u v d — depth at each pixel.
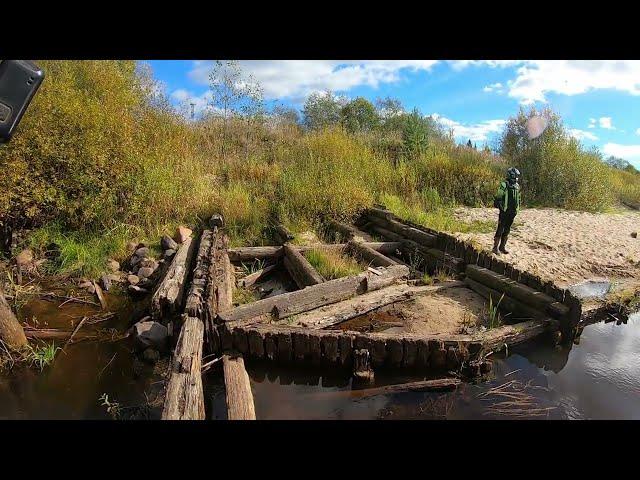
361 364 4.56
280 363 4.80
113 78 10.67
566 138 13.99
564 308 5.18
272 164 12.78
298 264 6.97
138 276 7.03
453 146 16.89
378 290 6.26
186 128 13.21
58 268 7.09
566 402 4.27
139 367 4.73
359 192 10.45
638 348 5.36
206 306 4.78
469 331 5.29
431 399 4.29
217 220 8.76
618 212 12.94
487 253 6.66
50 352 4.86
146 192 8.53
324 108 19.12
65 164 7.29
